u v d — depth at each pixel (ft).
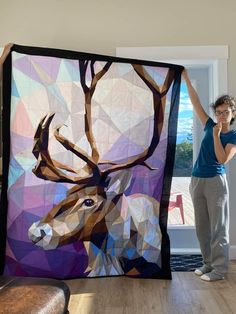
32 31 11.18
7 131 8.46
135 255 9.36
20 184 8.64
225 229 9.23
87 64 9.09
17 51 8.54
